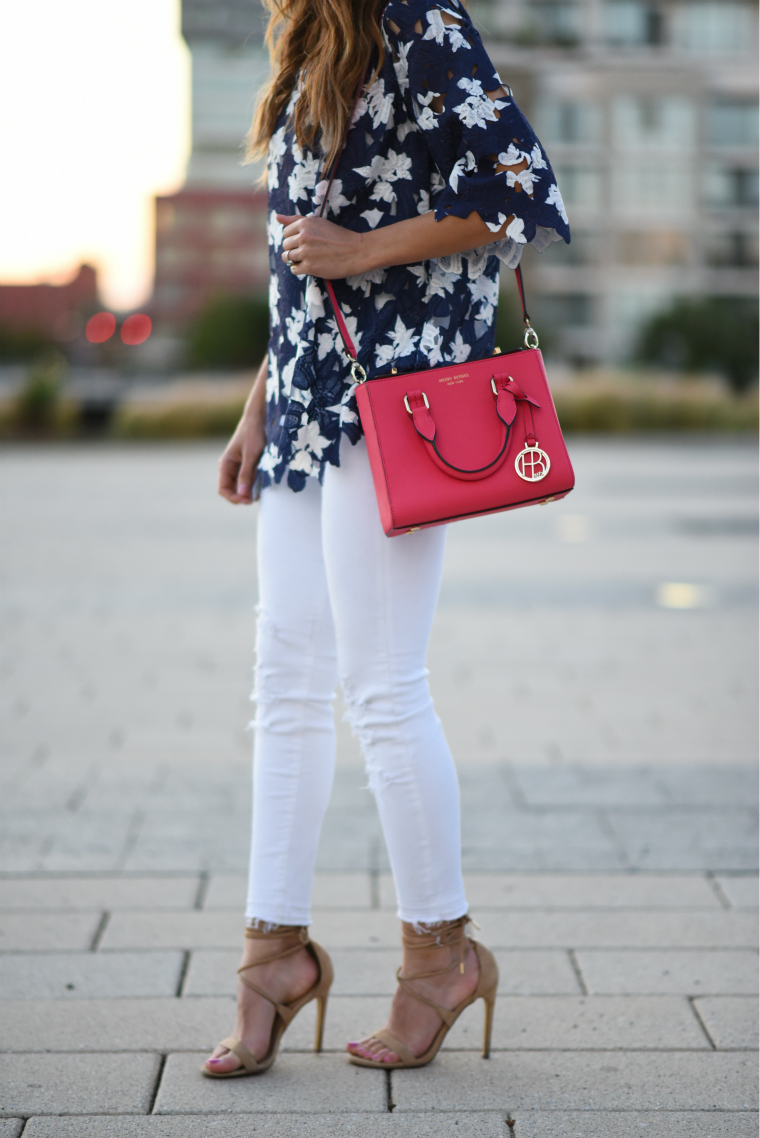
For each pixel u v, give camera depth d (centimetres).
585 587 699
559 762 369
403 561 180
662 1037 197
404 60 167
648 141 4856
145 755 378
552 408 173
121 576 743
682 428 2411
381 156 172
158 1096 178
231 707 440
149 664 512
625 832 304
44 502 1176
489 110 165
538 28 4775
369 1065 188
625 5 4781
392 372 174
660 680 480
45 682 479
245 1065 184
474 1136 166
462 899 189
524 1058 190
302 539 189
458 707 438
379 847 294
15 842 296
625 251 4916
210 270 6569
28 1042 196
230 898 261
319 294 175
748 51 4831
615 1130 167
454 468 169
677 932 241
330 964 195
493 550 845
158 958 230
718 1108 174
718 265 4944
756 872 275
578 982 219
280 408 184
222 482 207
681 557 812
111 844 295
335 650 194
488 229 166
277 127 183
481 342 183
